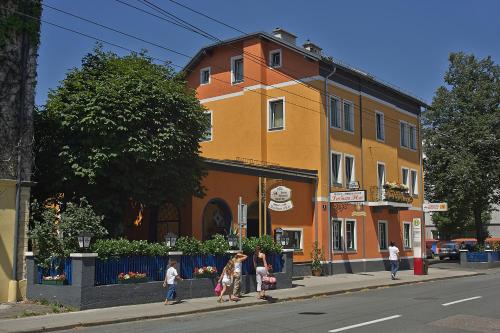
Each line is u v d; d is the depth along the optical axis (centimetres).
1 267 1596
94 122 1708
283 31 3256
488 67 4306
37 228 1619
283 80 3145
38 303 1570
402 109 3816
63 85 1852
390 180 3575
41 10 1756
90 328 1270
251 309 1641
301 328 1211
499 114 4131
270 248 2181
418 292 2089
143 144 1758
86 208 1664
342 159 3123
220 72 3369
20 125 1681
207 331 1192
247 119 3198
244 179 2581
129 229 2283
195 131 1961
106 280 1612
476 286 2320
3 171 1636
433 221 6312
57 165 1797
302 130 3038
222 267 1984
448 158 4178
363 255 3222
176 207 2247
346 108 3234
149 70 1923
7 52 1673
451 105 4275
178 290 1788
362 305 1659
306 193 2928
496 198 4278
